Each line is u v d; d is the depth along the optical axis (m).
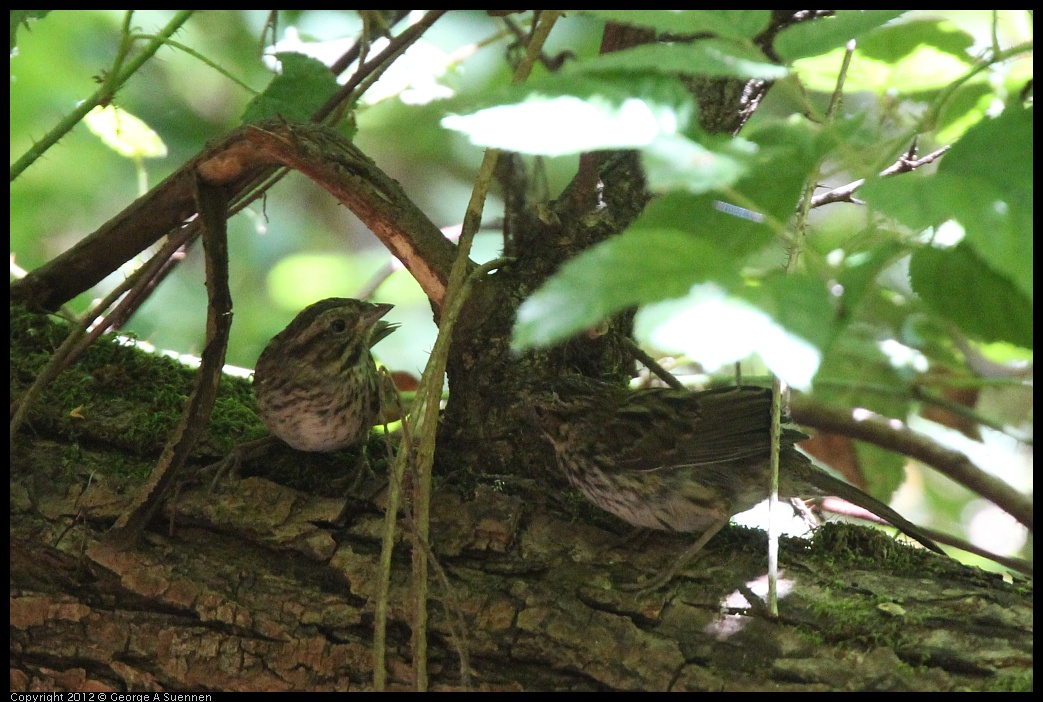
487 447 7.32
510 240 7.84
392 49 7.88
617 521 7.10
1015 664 5.43
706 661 5.80
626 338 8.05
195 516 6.62
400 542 6.54
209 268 6.93
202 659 6.12
